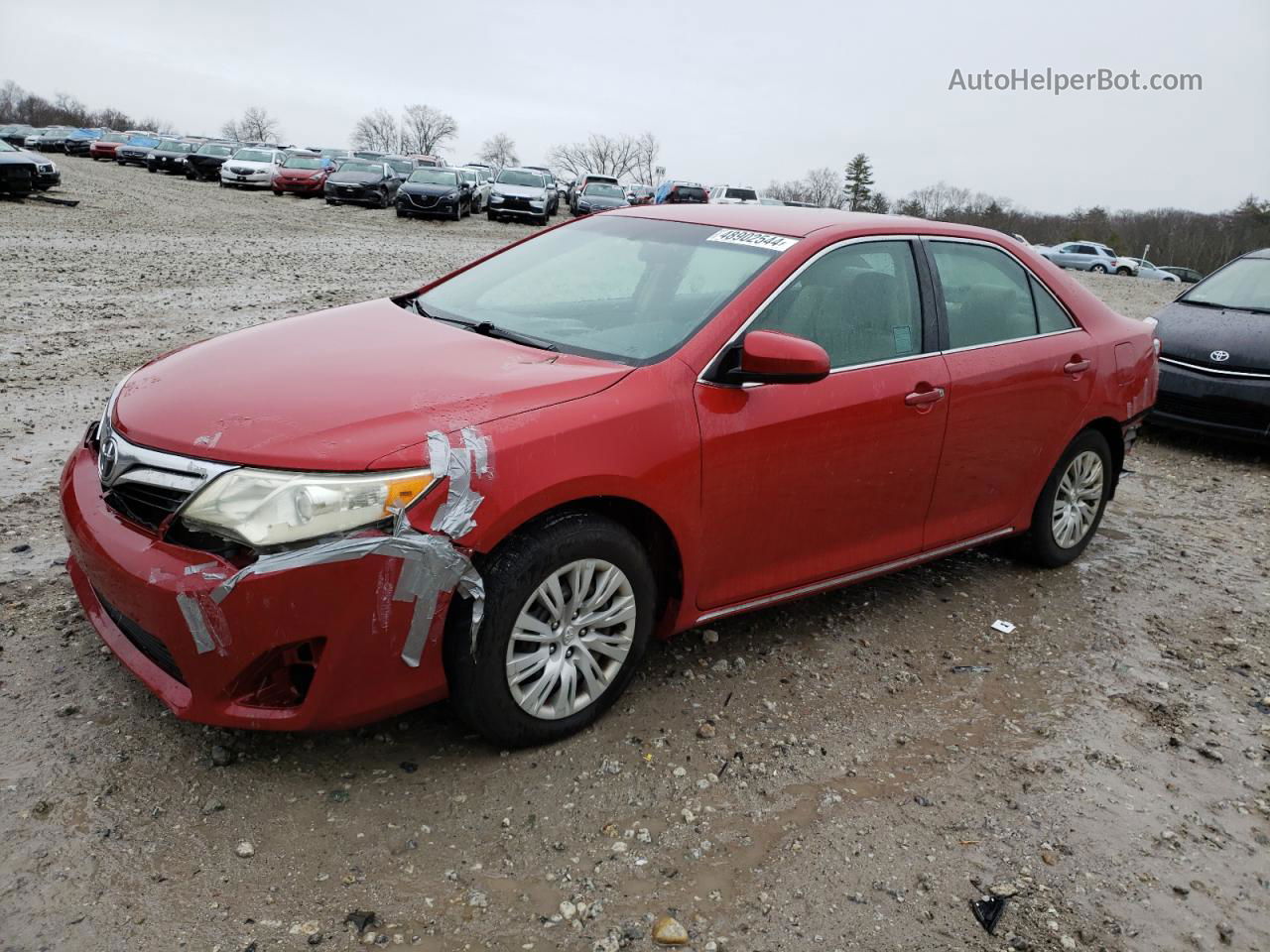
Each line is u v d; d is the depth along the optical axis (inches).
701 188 1448.1
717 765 120.2
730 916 97.0
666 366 123.8
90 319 356.8
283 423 103.0
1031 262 177.0
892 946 95.5
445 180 1142.3
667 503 119.9
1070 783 123.9
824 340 139.4
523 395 112.4
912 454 149.3
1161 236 3538.4
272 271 532.4
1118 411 187.3
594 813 109.3
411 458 100.3
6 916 87.7
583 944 91.7
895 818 114.2
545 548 109.3
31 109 4793.3
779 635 155.1
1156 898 105.5
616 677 123.6
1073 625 169.6
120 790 104.7
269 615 96.6
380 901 94.2
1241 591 191.5
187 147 1689.2
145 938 87.3
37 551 158.2
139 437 106.0
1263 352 285.7
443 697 111.3
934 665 150.9
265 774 109.8
